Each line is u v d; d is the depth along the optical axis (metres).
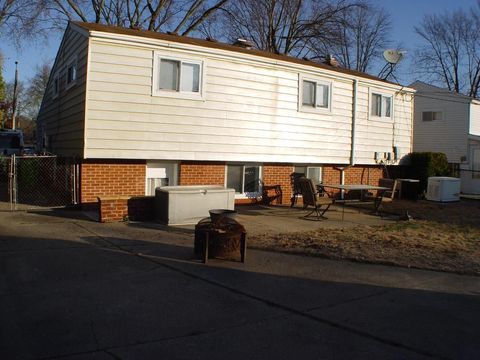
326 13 32.25
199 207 10.99
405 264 7.66
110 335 4.45
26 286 5.86
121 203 10.81
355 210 14.84
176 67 12.44
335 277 6.84
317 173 16.62
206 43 13.99
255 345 4.34
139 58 11.82
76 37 12.91
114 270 6.72
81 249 7.90
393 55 19.23
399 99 18.48
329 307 5.49
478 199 19.64
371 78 17.58
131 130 11.80
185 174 13.31
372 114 17.48
